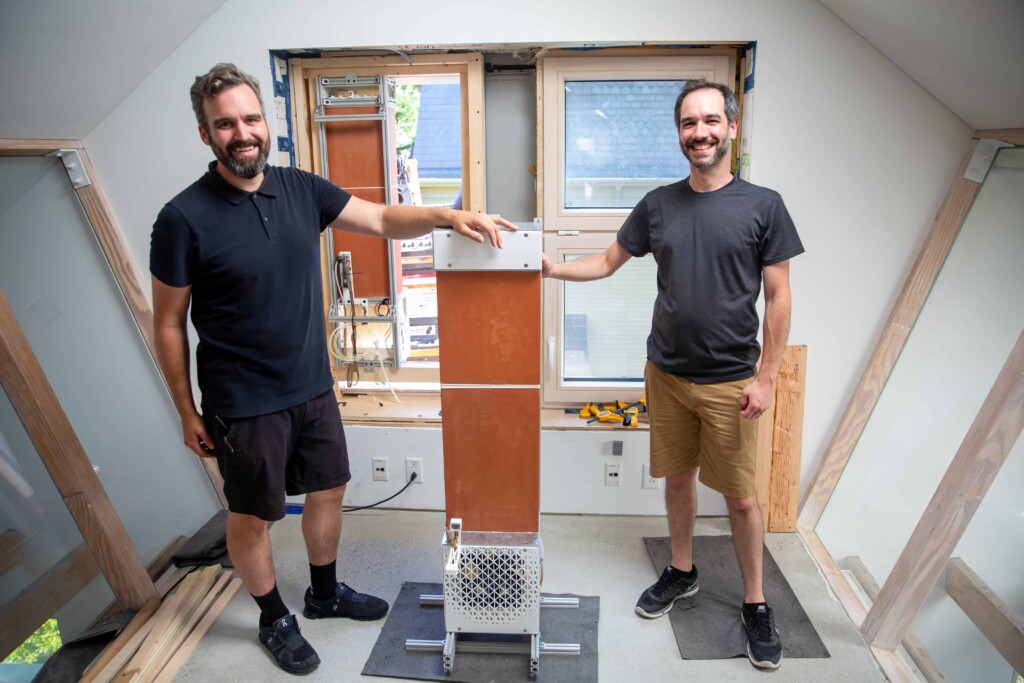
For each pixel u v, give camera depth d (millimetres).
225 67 1574
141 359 2682
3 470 2137
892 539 2301
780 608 2209
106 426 2535
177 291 1683
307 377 1869
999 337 2021
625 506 2732
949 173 2309
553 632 2109
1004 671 2223
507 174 2740
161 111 2422
